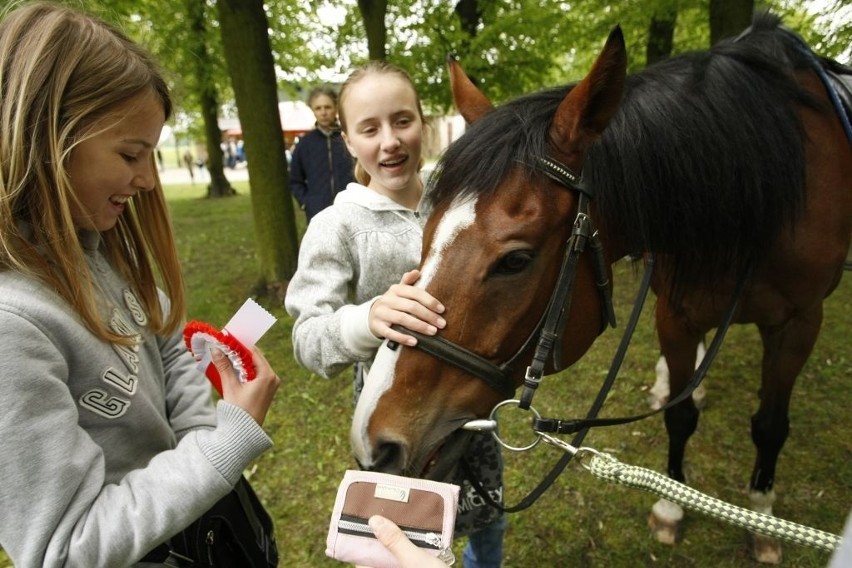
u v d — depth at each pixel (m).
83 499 0.74
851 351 3.44
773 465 2.05
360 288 1.35
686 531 2.16
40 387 0.72
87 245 0.94
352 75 1.31
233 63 4.21
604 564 2.05
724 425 2.79
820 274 1.65
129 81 0.79
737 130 1.35
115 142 0.80
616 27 1.05
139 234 1.07
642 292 1.40
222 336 0.91
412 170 1.33
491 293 1.10
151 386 0.99
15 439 0.69
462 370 1.11
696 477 2.45
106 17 1.96
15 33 0.77
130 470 0.91
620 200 1.28
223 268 6.01
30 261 0.77
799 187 1.44
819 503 2.26
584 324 1.27
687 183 1.31
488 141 1.17
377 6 5.13
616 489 2.39
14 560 0.72
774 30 1.69
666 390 2.94
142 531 0.76
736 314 1.83
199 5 6.02
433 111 6.97
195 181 19.73
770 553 2.00
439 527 0.86
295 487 2.54
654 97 1.35
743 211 1.39
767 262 1.62
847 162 1.64
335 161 4.44
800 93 1.54
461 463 1.33
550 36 6.71
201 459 0.82
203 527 1.01
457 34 6.35
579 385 3.24
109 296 0.96
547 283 1.15
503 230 1.09
